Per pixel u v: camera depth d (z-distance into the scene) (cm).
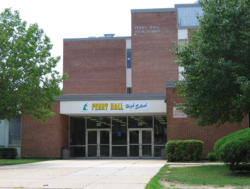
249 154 1114
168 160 1828
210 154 1819
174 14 4319
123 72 4472
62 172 1255
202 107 1293
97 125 2433
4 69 1616
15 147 2239
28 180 1022
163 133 2366
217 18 1182
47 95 1728
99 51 4562
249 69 1188
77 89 4506
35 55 1648
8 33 1673
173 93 2000
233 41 1164
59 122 2191
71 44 4616
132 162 1830
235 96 1218
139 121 2405
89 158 2386
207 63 1180
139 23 4353
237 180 978
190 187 866
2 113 1708
